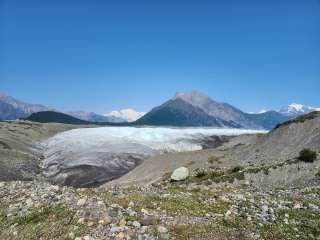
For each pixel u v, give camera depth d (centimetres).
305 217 2230
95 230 1834
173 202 2484
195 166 8719
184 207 2333
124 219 1936
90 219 1962
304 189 3569
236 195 2853
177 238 1734
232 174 5541
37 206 2323
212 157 9119
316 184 4462
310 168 5056
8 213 2323
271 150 7862
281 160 6388
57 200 2398
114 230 1811
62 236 1820
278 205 2508
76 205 2219
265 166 5684
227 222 2002
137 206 2258
